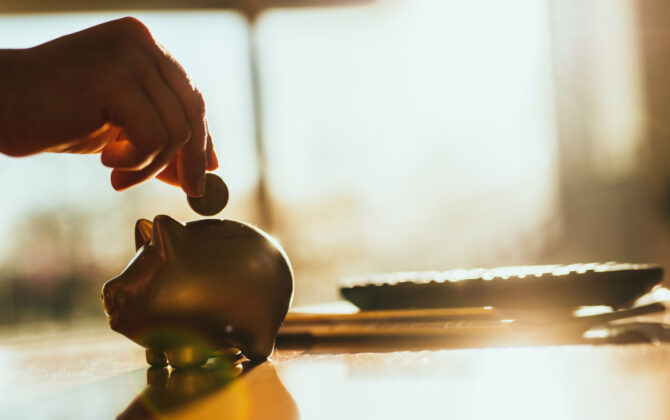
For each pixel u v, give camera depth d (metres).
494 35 3.58
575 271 0.54
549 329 0.49
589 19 3.42
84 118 0.42
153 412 0.29
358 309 0.69
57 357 0.62
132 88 0.42
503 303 0.55
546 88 3.51
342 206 3.73
